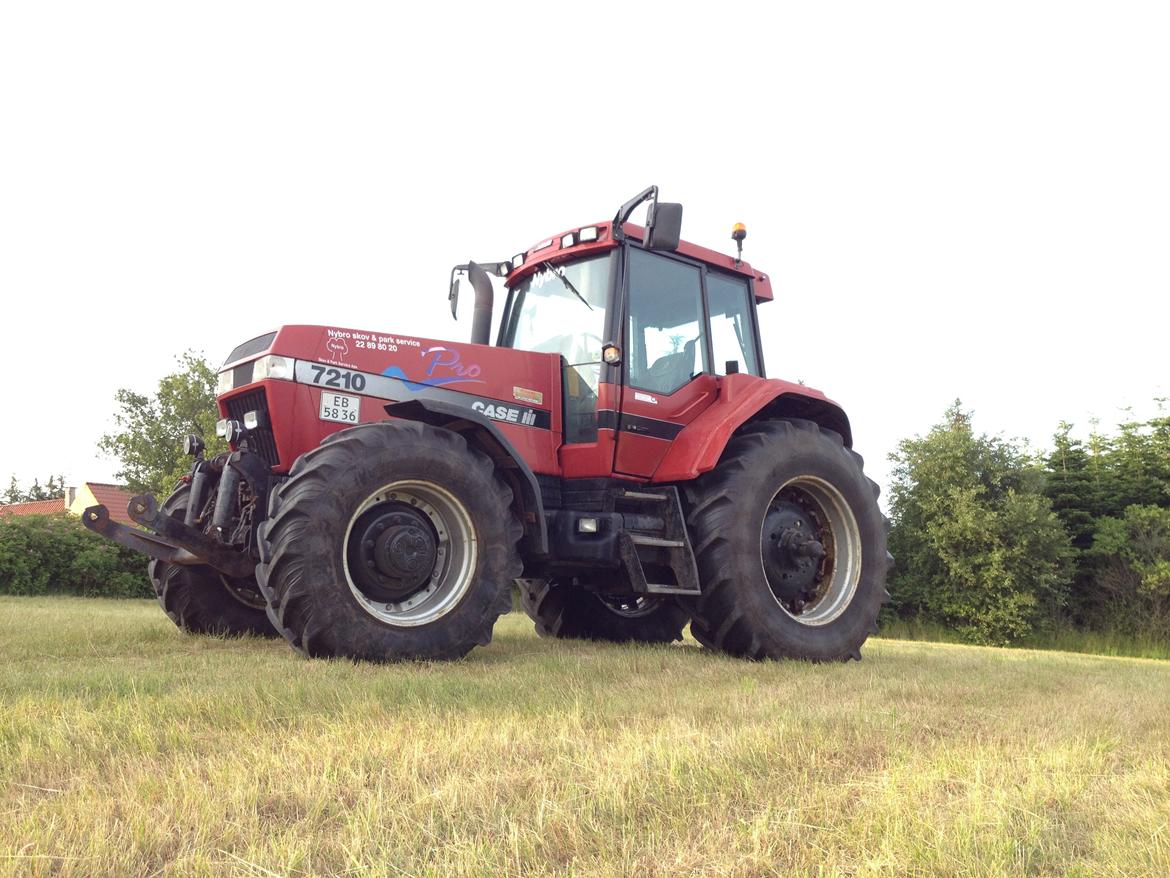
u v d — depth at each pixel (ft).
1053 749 8.43
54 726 7.81
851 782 7.04
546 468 16.66
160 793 6.19
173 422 72.69
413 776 6.73
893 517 75.66
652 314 17.54
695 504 17.04
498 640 18.84
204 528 15.15
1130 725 10.11
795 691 11.73
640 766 7.14
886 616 72.84
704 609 16.56
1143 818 6.26
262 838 5.48
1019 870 5.27
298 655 13.14
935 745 8.57
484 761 7.32
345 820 5.83
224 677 10.80
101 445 72.02
